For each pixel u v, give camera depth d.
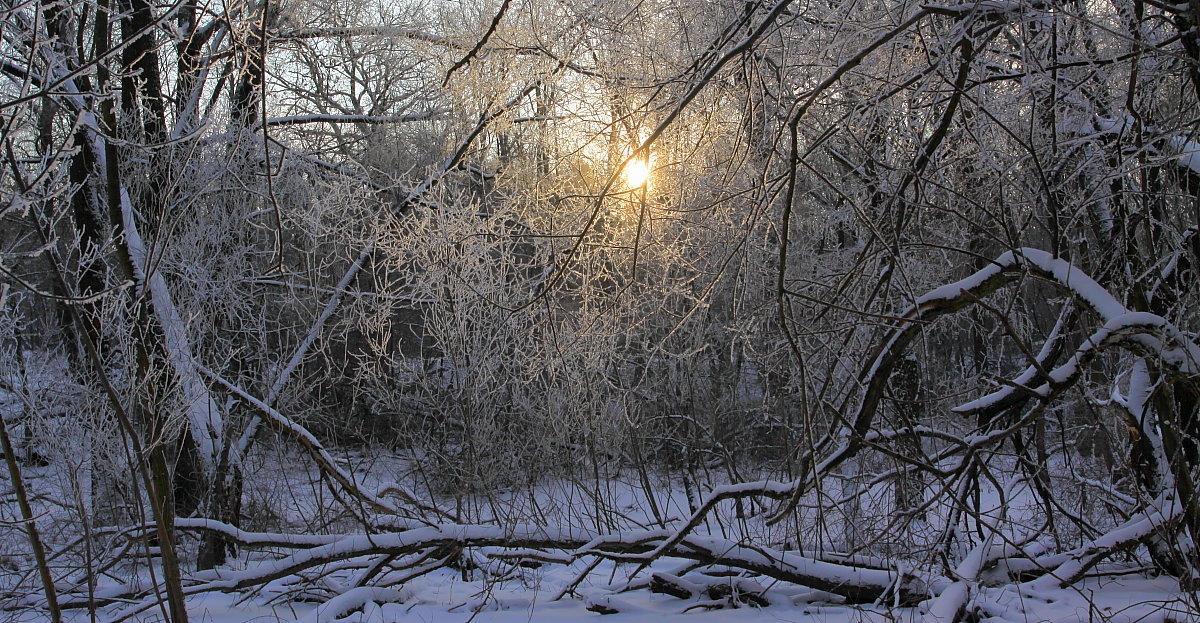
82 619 7.28
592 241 10.05
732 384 12.52
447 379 12.53
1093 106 6.36
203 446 9.41
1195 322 6.77
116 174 5.11
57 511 8.45
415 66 15.80
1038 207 6.95
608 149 9.19
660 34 8.78
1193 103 5.36
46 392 8.94
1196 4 4.69
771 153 4.74
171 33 4.57
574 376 11.18
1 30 4.56
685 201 8.91
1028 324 10.19
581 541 7.73
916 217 7.65
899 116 6.98
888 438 7.26
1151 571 6.89
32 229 7.20
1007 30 5.70
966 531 8.10
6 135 3.98
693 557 7.31
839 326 6.69
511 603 7.43
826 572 6.92
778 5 4.40
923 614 6.10
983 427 7.36
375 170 13.28
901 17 5.75
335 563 8.51
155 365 7.66
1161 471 6.37
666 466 12.29
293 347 12.36
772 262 10.85
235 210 10.61
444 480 11.36
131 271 5.23
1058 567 6.93
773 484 6.96
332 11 13.93
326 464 8.51
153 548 9.45
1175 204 6.44
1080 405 8.19
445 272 11.16
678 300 10.68
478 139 11.70
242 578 7.54
